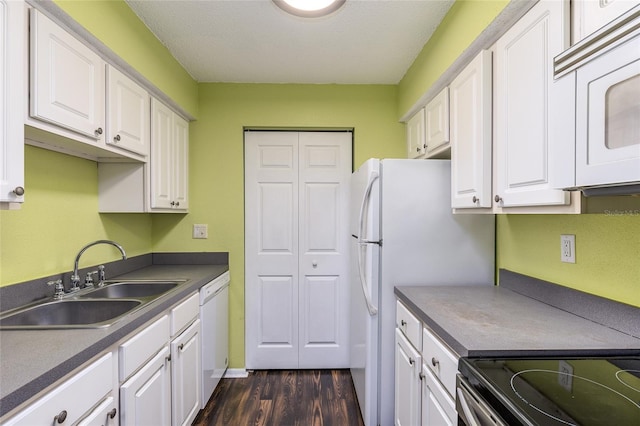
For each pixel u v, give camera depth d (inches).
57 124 47.4
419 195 71.7
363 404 76.8
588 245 47.1
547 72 38.5
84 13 50.5
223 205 102.3
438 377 46.3
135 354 49.0
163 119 83.0
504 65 47.6
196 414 75.4
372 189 72.1
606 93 26.0
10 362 34.2
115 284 72.9
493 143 50.9
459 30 60.2
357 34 75.3
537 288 57.2
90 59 54.6
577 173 28.8
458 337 40.3
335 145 106.7
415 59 86.6
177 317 64.9
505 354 37.0
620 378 32.4
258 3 64.2
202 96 101.9
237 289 102.6
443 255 71.4
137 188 76.2
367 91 104.0
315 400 87.8
